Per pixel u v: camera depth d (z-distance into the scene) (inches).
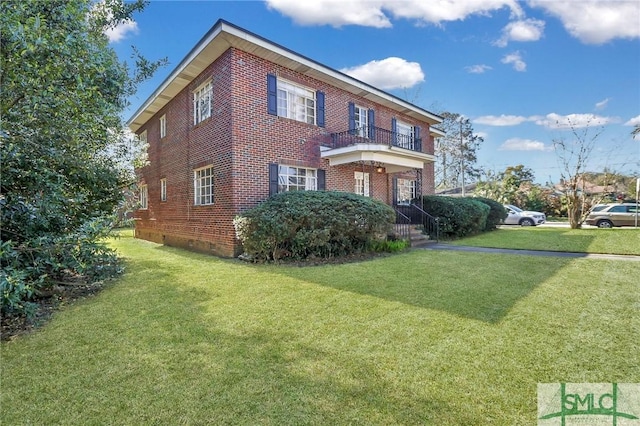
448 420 82.7
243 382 101.0
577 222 623.5
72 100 179.5
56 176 200.4
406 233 427.5
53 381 103.1
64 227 204.1
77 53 175.6
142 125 618.8
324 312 164.1
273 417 84.4
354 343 128.0
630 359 111.7
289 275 245.3
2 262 154.7
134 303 183.0
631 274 234.7
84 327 148.6
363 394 94.0
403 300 181.3
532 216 803.4
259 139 358.3
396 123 565.3
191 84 423.5
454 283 215.8
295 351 122.0
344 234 319.9
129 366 112.3
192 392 96.0
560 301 175.0
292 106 402.9
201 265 291.7
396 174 560.7
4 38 143.2
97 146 264.5
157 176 539.8
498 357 114.6
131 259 330.3
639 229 545.6
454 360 113.0
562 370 105.4
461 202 511.2
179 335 138.0
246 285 217.9
